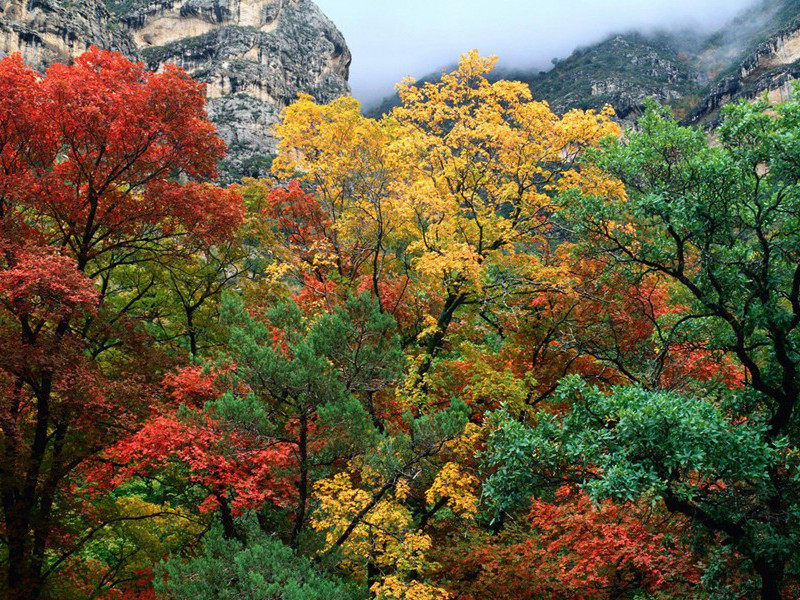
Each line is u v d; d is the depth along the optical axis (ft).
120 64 54.49
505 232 60.85
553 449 35.78
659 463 33.60
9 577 46.11
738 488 37.06
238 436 38.58
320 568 38.22
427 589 38.60
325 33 643.45
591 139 60.03
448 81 65.77
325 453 40.29
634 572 50.29
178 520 58.80
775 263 38.52
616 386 35.37
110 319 55.67
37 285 42.14
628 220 42.22
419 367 55.67
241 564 32.73
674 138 39.24
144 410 48.60
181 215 54.49
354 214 65.31
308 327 46.44
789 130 35.58
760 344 39.91
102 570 58.49
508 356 59.41
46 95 48.29
